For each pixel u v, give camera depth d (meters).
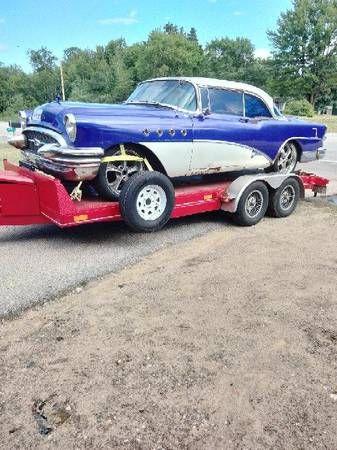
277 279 4.54
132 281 4.46
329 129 28.06
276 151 6.94
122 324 3.65
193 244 5.60
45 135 5.19
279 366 3.13
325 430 2.58
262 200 6.46
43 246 5.41
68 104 5.25
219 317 3.77
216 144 5.98
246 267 4.85
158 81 6.41
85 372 3.05
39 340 3.42
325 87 65.75
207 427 2.59
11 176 5.09
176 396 2.83
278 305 3.99
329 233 6.16
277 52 67.06
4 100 77.25
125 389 2.89
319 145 7.78
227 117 6.20
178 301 4.05
